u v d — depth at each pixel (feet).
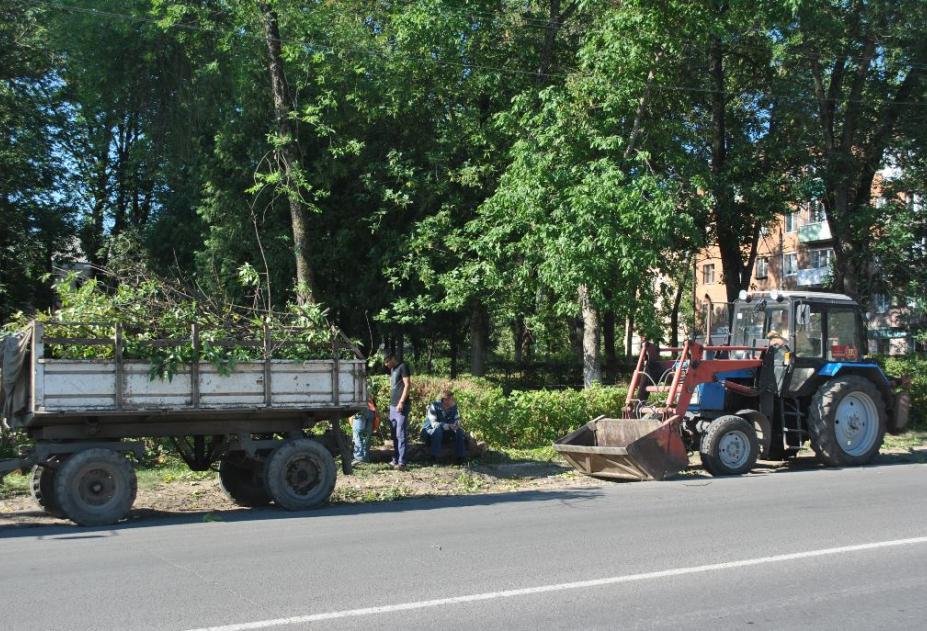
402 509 33.12
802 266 155.84
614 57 61.77
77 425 30.42
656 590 19.99
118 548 25.02
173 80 87.56
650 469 40.40
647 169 63.21
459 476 42.68
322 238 83.25
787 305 46.62
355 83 77.82
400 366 44.86
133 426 31.35
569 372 99.60
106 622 17.30
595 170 62.28
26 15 90.02
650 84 64.39
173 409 30.83
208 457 36.52
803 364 46.24
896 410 48.73
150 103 89.61
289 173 70.64
